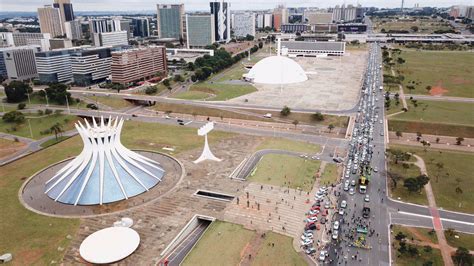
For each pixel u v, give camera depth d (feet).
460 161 636.07
